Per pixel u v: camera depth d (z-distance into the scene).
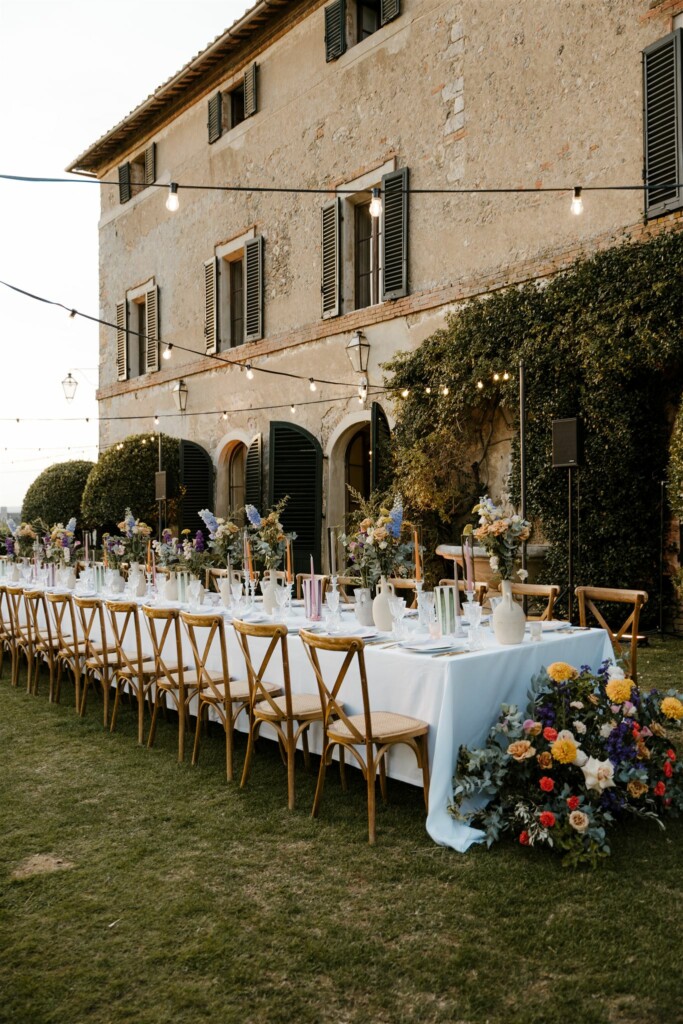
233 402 12.43
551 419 7.80
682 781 3.42
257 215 11.85
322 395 10.85
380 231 9.89
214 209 12.72
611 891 2.67
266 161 11.68
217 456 12.80
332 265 10.57
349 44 10.38
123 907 2.66
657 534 7.61
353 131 10.31
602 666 3.92
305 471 10.77
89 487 13.06
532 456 8.00
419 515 8.98
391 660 3.47
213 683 4.06
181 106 13.30
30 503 15.01
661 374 7.54
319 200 10.81
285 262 11.40
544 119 8.18
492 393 8.50
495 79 8.62
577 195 5.16
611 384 7.43
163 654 5.17
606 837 3.12
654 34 7.30
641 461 7.52
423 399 9.23
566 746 2.99
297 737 3.57
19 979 2.25
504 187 8.55
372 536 4.18
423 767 3.27
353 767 4.12
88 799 3.70
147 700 5.47
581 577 7.57
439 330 9.10
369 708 3.18
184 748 4.55
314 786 3.84
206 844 3.16
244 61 11.93
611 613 7.40
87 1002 2.14
